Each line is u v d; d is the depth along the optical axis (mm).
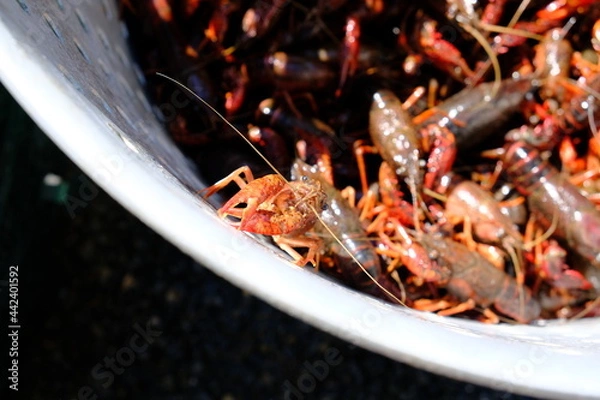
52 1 594
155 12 715
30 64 522
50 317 867
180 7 722
